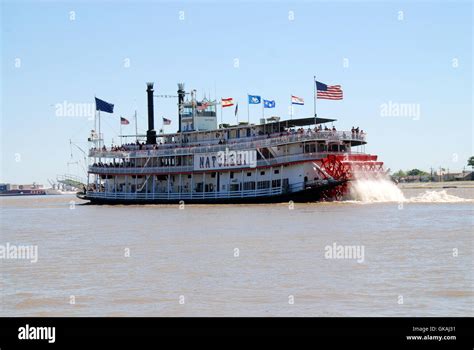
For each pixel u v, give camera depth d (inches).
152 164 4441.4
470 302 1007.6
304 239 1780.3
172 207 3914.9
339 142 3631.9
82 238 2048.5
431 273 1230.9
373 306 993.5
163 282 1205.1
